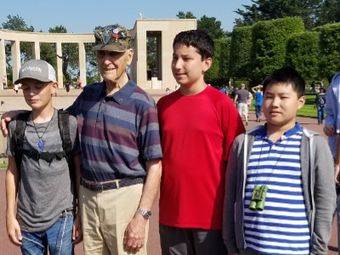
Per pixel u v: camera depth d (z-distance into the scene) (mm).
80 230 3734
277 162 3189
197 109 3555
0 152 13133
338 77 4488
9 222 3643
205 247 3613
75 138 3596
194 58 3525
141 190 3523
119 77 3504
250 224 3250
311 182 3119
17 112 3695
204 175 3539
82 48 51469
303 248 3135
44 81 3451
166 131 3611
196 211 3568
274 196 3145
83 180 3615
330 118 4543
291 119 3248
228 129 3568
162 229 3764
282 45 47656
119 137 3424
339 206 4270
